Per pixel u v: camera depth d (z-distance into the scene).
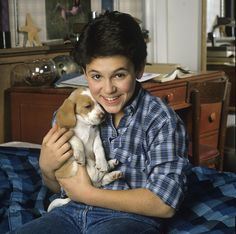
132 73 1.20
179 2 3.14
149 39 3.11
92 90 1.21
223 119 2.72
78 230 1.22
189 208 1.44
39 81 2.21
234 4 3.67
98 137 1.27
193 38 3.14
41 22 2.54
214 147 2.76
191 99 2.46
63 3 2.64
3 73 2.28
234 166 3.42
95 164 1.26
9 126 2.34
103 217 1.20
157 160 1.18
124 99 1.21
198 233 1.26
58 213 1.26
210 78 2.64
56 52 2.53
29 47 2.35
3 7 2.25
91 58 1.17
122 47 1.14
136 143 1.27
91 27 1.19
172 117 1.23
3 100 2.30
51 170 1.29
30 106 2.18
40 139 2.18
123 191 1.17
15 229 1.29
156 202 1.14
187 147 1.27
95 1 2.83
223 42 3.71
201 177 1.67
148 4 3.10
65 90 2.06
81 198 1.20
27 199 1.59
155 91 2.26
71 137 1.25
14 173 1.74
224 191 1.54
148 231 1.16
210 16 3.54
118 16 1.21
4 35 2.26
